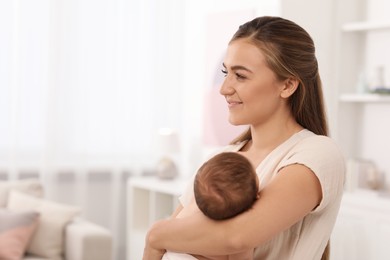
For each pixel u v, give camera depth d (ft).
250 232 4.60
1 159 17.28
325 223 5.04
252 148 5.47
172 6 19.06
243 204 4.71
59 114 17.90
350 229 13.04
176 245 4.87
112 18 18.47
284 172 4.83
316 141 5.03
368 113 15.15
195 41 18.48
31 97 17.52
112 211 18.80
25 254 14.42
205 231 4.74
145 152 19.11
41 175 17.69
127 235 18.40
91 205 18.62
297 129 5.29
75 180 18.20
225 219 4.73
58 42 17.74
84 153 18.17
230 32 16.88
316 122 5.38
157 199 17.10
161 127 19.16
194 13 18.53
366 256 12.72
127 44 18.72
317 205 4.86
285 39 5.02
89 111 18.40
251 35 5.04
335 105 15.06
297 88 5.22
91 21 18.22
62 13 17.78
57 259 14.37
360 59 15.37
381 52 14.83
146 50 18.95
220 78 17.21
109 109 18.60
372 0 15.12
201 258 4.92
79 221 15.29
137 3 18.78
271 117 5.23
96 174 18.65
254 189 4.77
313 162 4.81
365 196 13.46
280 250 5.05
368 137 15.15
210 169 4.83
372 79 14.47
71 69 17.98
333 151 4.98
